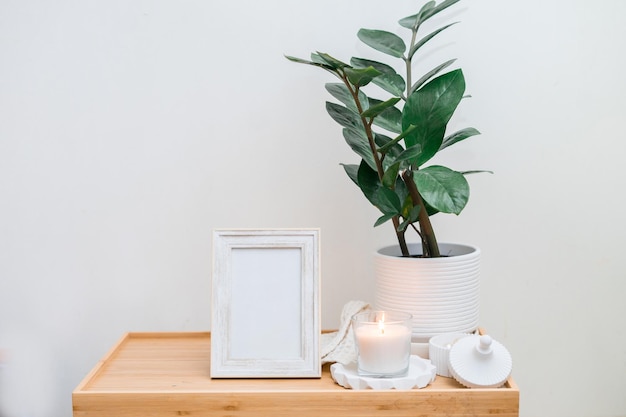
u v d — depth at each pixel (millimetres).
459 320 1159
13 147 1416
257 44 1408
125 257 1438
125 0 1398
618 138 1426
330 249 1438
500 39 1412
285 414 1029
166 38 1405
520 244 1441
